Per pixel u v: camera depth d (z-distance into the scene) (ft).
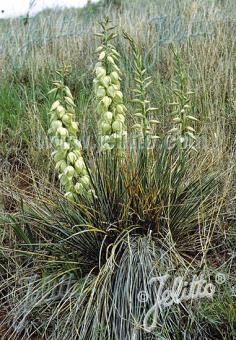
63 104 4.51
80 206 4.60
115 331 4.11
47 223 4.94
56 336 4.29
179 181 4.91
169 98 7.19
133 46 4.63
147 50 8.88
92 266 4.75
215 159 5.63
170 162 4.85
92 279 4.56
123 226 4.71
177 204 4.87
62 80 4.49
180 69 4.84
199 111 7.01
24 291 4.62
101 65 4.57
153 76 8.09
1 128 7.02
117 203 4.74
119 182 4.79
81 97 7.61
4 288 4.71
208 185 5.18
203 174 5.30
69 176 4.62
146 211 4.72
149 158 5.00
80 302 4.36
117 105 4.65
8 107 7.66
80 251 4.79
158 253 4.57
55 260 4.73
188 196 5.04
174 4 10.35
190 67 7.89
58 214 5.07
